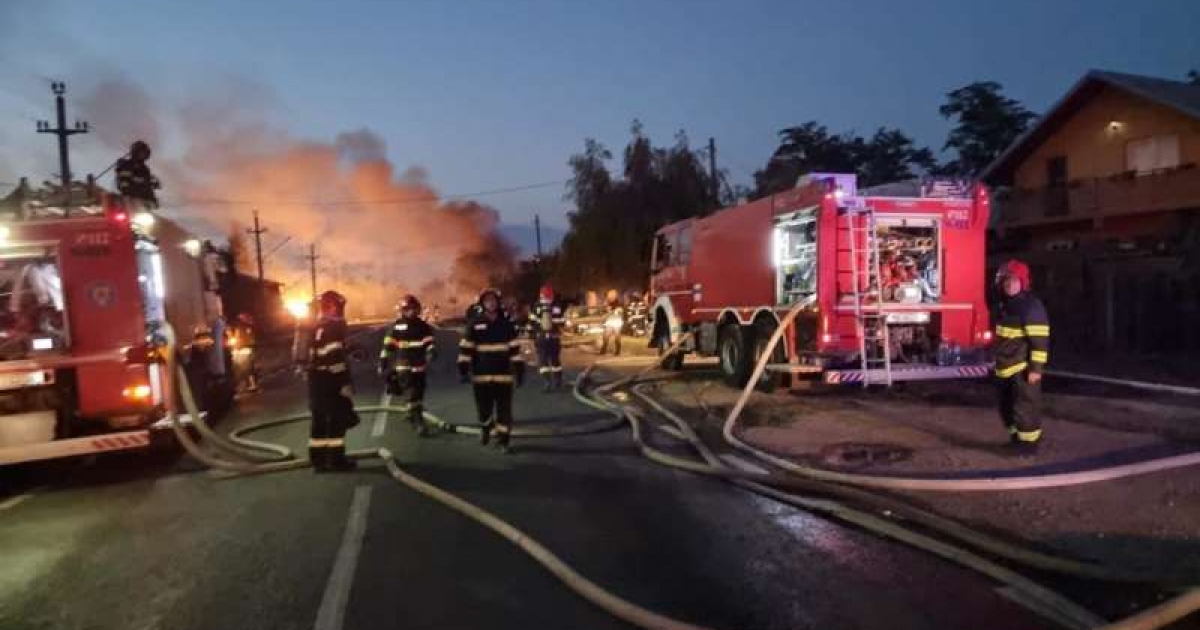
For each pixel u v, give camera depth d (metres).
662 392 13.77
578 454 9.13
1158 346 15.52
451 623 4.72
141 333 8.93
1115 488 6.74
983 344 11.54
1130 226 24.84
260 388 17.98
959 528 5.91
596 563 5.62
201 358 12.61
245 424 12.77
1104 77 24.42
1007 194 27.45
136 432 8.84
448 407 13.09
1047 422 9.47
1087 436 8.65
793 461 8.23
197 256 13.11
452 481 8.00
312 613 4.94
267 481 8.44
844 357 11.35
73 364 8.69
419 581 5.39
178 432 8.97
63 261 8.76
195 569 5.83
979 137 35.53
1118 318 16.20
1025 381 7.95
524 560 5.74
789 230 12.36
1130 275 16.16
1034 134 26.86
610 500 7.20
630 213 39.00
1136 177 23.91
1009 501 6.57
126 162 13.13
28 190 9.09
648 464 8.57
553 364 14.59
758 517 6.60
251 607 5.08
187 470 9.22
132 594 5.42
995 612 4.65
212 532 6.73
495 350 9.41
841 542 5.93
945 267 11.48
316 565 5.78
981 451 8.19
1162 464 7.18
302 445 10.52
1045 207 26.12
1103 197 24.66
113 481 8.86
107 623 4.96
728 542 5.99
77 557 6.27
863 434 9.31
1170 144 23.58
